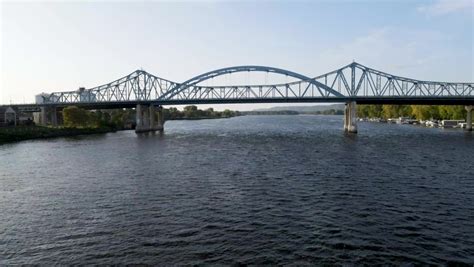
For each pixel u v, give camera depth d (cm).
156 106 19012
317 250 2320
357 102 16238
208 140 11425
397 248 2355
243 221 2889
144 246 2420
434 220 2906
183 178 4700
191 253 2294
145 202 3506
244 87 17275
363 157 6762
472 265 2119
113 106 19088
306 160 6375
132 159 6744
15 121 16338
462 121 18462
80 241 2536
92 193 3928
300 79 16688
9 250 2406
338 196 3678
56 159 6912
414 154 7225
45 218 3066
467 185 4212
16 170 5594
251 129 18275
